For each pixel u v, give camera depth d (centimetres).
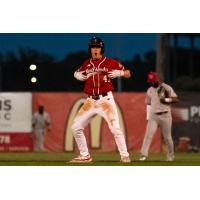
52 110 5991
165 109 4384
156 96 4388
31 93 5988
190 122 6009
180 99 6009
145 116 5953
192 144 6006
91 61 3944
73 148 5966
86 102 3962
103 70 3919
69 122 5984
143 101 5959
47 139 5984
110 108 3938
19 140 5994
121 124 5956
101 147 5912
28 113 5984
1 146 5991
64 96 5984
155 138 5919
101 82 3922
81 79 3969
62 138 5978
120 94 5956
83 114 3966
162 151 5919
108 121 3947
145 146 4412
